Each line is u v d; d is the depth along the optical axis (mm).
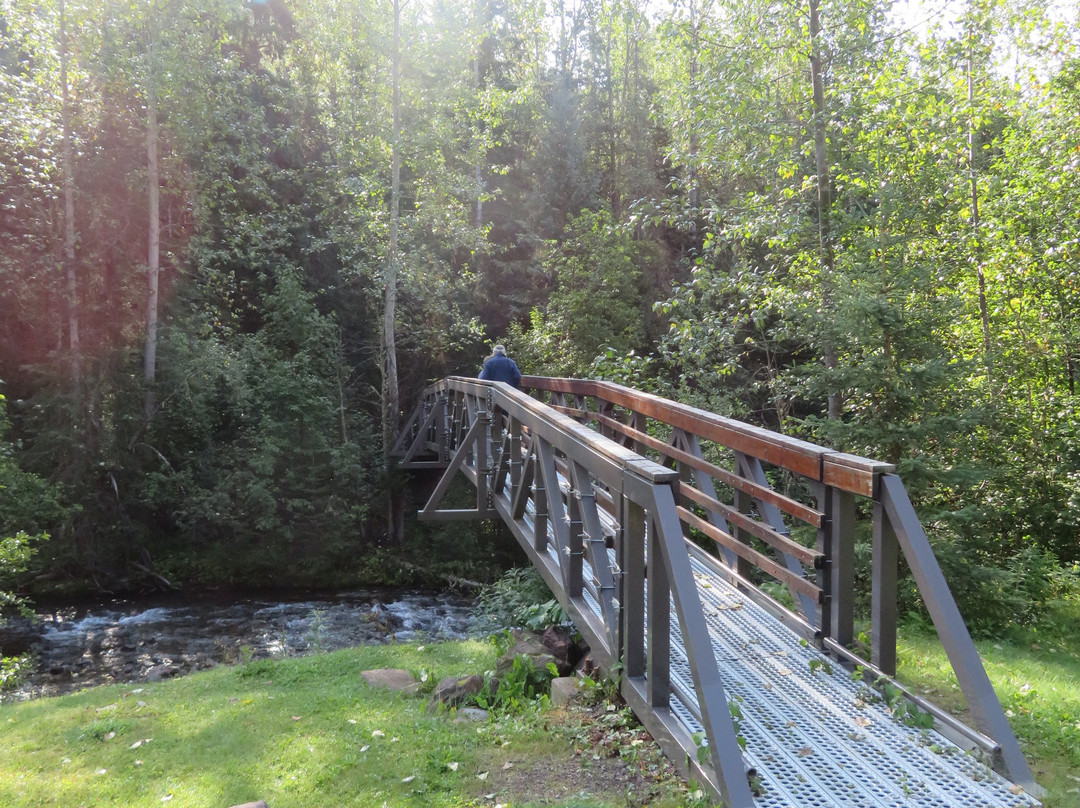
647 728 2967
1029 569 6406
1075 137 8891
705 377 11242
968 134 9422
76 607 13703
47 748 3744
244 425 16844
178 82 15711
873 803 2322
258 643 11602
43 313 15781
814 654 3553
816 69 8773
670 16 9273
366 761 3129
